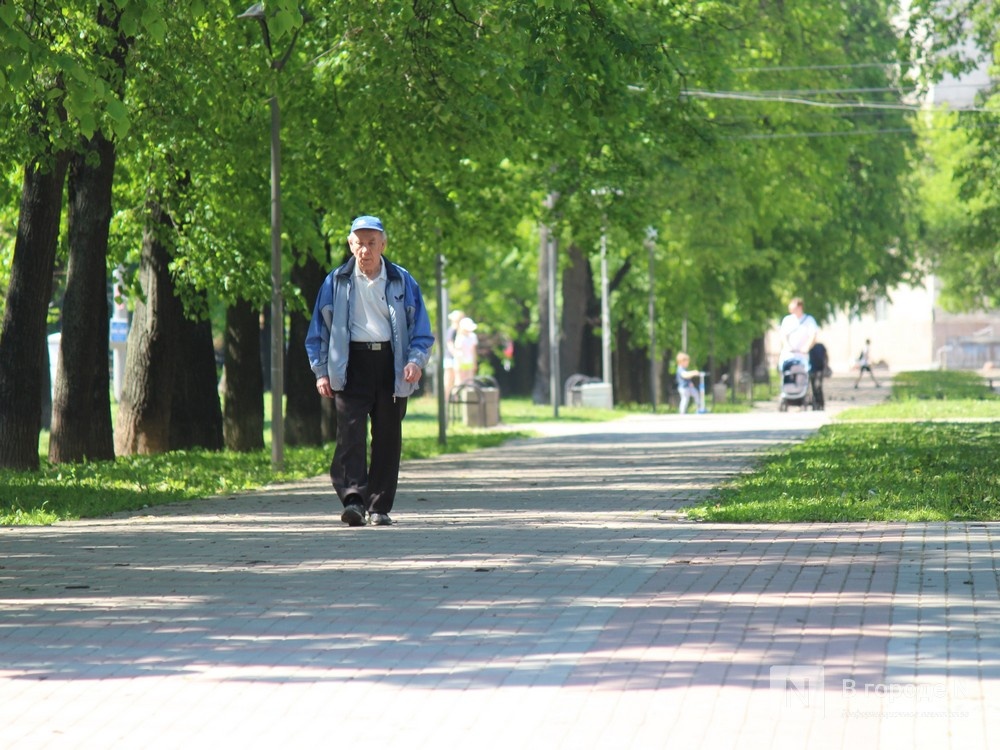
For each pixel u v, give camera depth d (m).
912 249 173.75
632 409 145.38
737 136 100.25
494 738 16.83
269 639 22.66
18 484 51.91
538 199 83.00
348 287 38.66
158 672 20.47
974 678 19.08
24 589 27.94
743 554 31.19
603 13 54.06
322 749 16.55
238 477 55.59
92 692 19.39
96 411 65.50
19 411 58.50
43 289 59.03
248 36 61.41
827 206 130.25
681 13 77.50
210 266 67.31
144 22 37.06
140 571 30.25
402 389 38.47
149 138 58.84
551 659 20.83
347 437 38.62
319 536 36.12
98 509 43.34
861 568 28.72
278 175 61.22
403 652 21.55
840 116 115.56
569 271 150.25
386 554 32.34
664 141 76.00
